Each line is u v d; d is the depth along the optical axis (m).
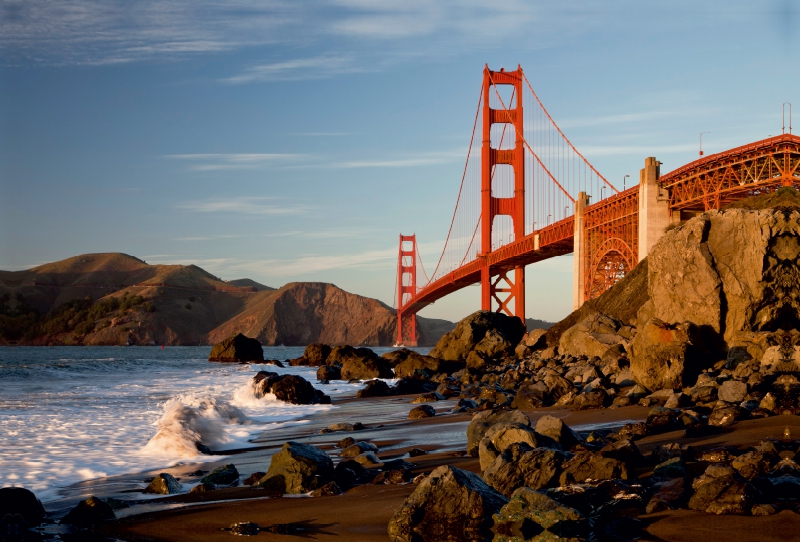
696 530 6.46
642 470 8.92
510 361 44.31
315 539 7.05
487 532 6.68
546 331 51.22
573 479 8.05
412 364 44.78
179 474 11.63
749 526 6.52
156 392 28.38
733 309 22.27
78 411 20.31
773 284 21.94
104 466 12.24
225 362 70.19
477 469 10.19
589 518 6.66
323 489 9.20
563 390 20.44
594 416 15.89
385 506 8.23
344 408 24.42
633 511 7.08
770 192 49.75
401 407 24.19
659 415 12.86
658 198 59.44
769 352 17.86
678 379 18.55
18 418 18.31
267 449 14.66
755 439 10.68
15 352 131.88
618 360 24.80
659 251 24.56
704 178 56.38
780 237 22.12
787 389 13.82
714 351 21.75
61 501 9.52
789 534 6.30
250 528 7.38
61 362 66.06
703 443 10.66
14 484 10.70
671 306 23.88
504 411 12.47
